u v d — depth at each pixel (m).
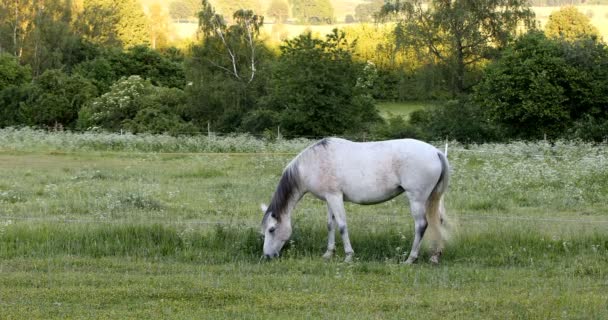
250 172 21.94
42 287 8.52
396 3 54.09
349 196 10.73
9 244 10.80
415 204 10.48
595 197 16.34
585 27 79.00
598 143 31.95
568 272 9.55
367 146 10.74
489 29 52.22
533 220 13.25
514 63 37.19
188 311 7.59
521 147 27.52
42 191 17.12
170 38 100.12
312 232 11.62
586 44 37.56
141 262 10.04
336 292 8.46
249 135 37.91
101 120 46.78
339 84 37.28
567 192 16.50
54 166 23.81
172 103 47.78
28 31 75.25
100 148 31.66
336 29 38.31
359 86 38.66
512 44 38.88
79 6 87.69
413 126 40.66
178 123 44.22
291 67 37.31
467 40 51.56
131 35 92.00
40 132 36.81
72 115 52.41
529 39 37.75
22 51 73.94
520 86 36.62
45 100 51.66
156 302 7.89
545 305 7.75
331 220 10.84
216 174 21.36
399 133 38.38
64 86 53.38
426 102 57.06
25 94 54.75
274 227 10.73
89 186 18.16
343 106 37.56
